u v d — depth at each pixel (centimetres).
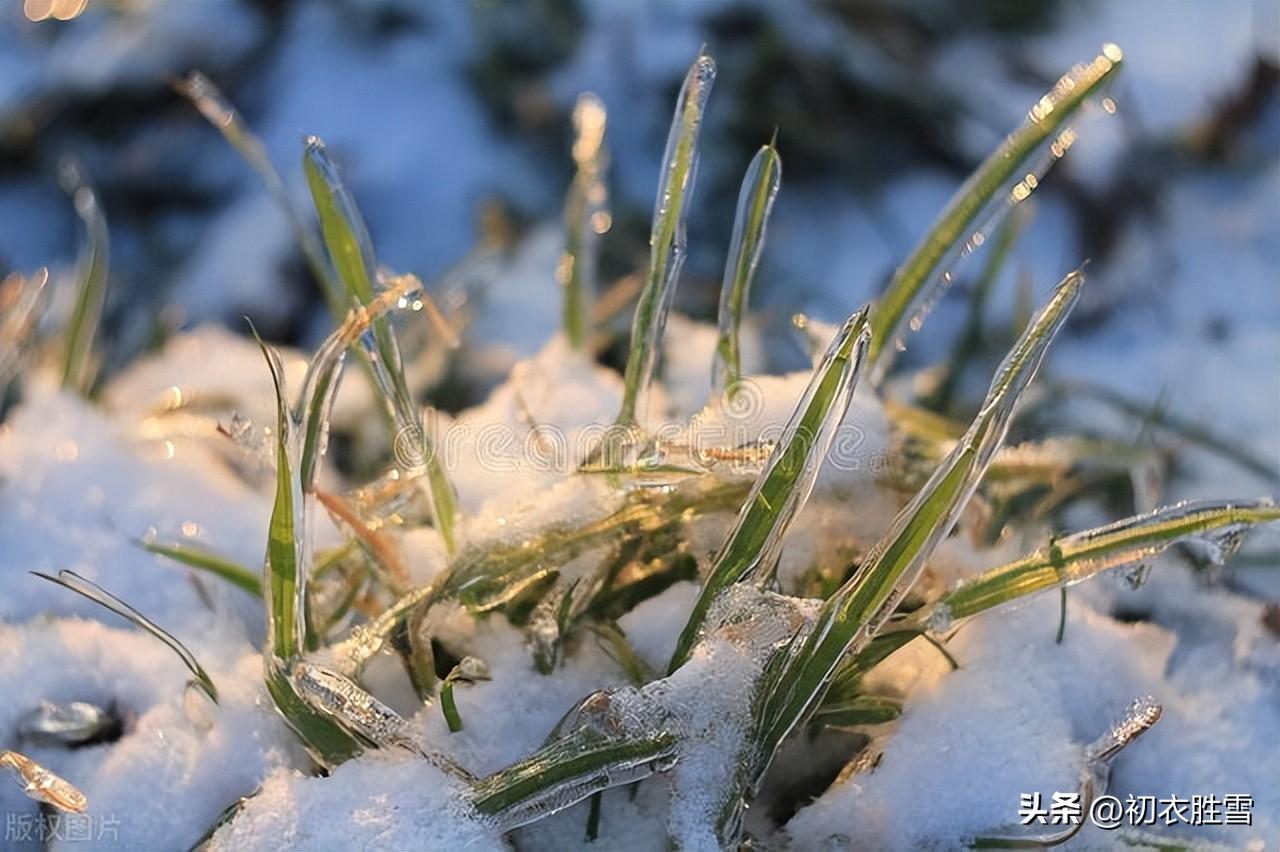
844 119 84
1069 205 79
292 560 42
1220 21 91
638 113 84
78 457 51
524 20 87
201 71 88
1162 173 82
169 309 71
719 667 41
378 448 57
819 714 43
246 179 85
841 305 78
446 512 45
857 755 44
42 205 85
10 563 49
